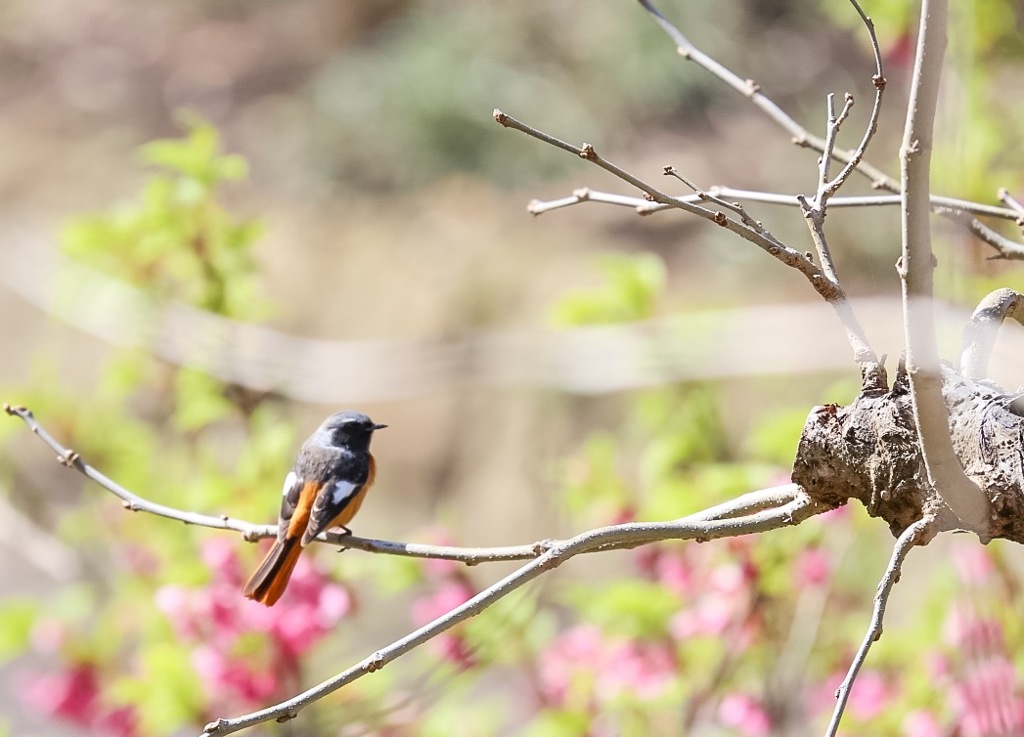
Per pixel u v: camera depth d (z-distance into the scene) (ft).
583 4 95.45
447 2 103.09
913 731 27.76
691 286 76.48
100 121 104.32
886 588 14.11
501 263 82.79
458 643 29.35
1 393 41.16
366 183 93.66
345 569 30.55
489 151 92.63
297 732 28.25
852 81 86.12
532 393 70.49
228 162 36.45
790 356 49.96
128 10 118.73
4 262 84.99
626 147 90.33
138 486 38.29
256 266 37.96
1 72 112.47
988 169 32.17
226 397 38.04
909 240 13.64
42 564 41.73
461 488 72.13
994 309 16.12
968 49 20.83
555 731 32.30
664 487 32.94
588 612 31.60
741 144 86.94
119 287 38.11
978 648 18.74
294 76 105.70
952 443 14.17
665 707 31.78
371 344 75.77
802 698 33.63
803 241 72.95
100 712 34.58
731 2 91.81
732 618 30.50
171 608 30.35
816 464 15.55
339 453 26.71
